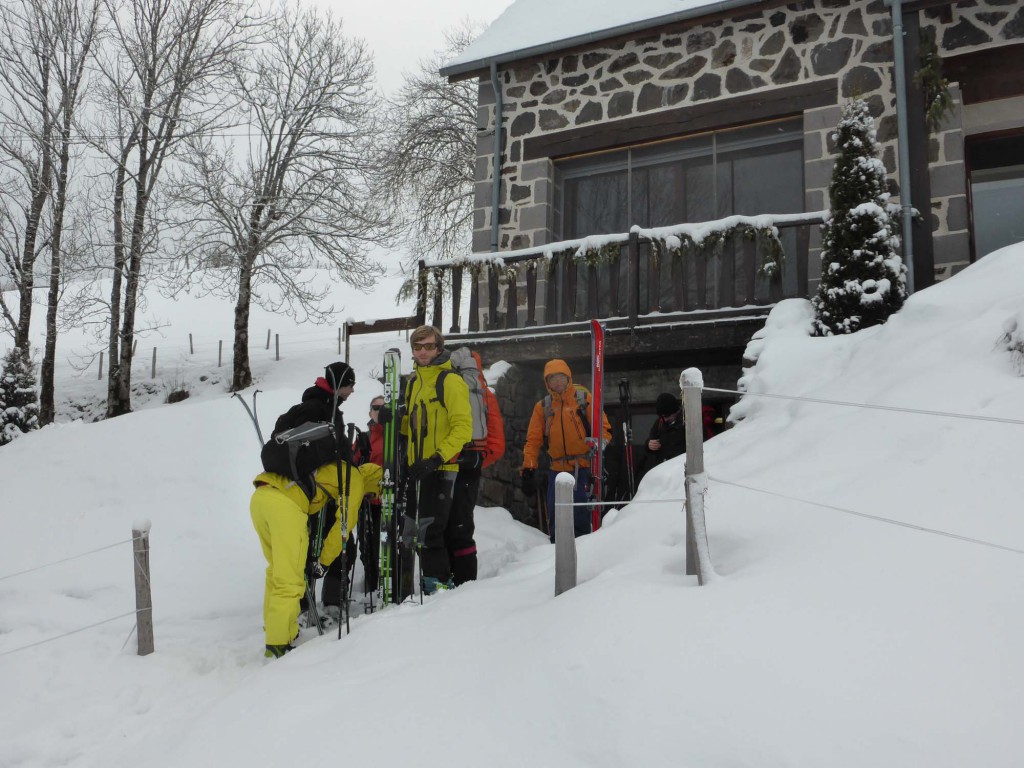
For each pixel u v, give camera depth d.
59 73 17.47
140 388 20.31
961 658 2.00
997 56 7.33
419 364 4.47
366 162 19.73
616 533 3.80
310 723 2.58
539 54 9.34
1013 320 3.71
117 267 17.58
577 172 9.62
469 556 4.52
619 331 7.68
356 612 4.48
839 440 3.71
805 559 2.64
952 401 3.50
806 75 8.21
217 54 17.88
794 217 7.21
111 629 4.49
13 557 5.76
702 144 8.91
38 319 30.28
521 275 9.38
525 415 8.55
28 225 18.08
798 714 1.95
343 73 19.58
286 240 19.94
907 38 7.54
